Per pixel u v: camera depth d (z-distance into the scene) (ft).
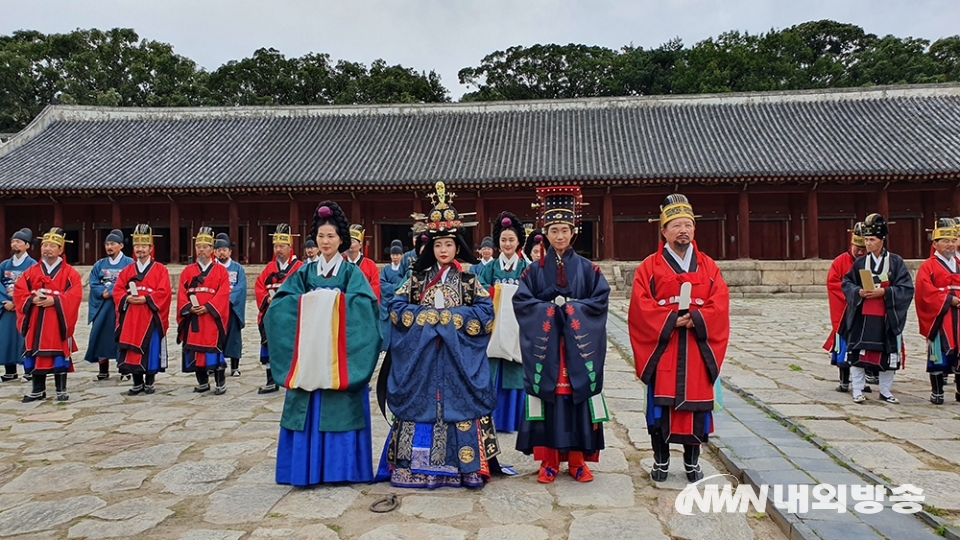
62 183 99.86
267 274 29.40
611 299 84.28
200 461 17.78
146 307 27.04
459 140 112.06
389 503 14.23
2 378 31.48
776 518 13.07
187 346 27.35
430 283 15.90
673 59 226.58
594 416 15.17
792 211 105.09
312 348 15.26
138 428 21.67
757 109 116.57
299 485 15.47
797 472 15.40
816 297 89.45
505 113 122.31
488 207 109.09
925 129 101.65
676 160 97.81
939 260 23.99
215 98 204.95
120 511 14.03
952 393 25.99
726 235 105.70
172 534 12.79
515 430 20.86
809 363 33.99
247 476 16.44
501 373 21.07
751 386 27.43
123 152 112.37
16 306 26.37
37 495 15.21
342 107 125.59
